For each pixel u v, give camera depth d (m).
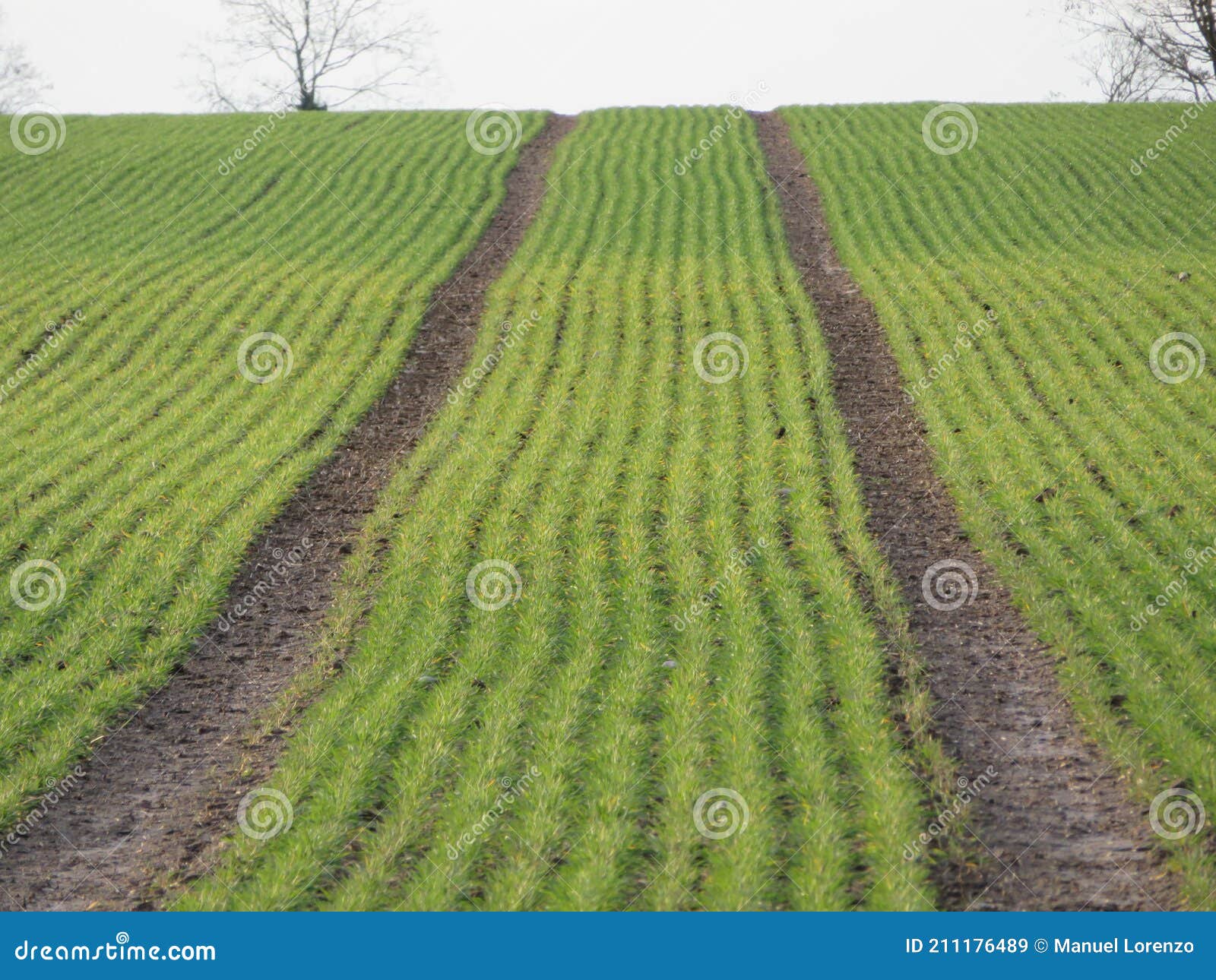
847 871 7.54
